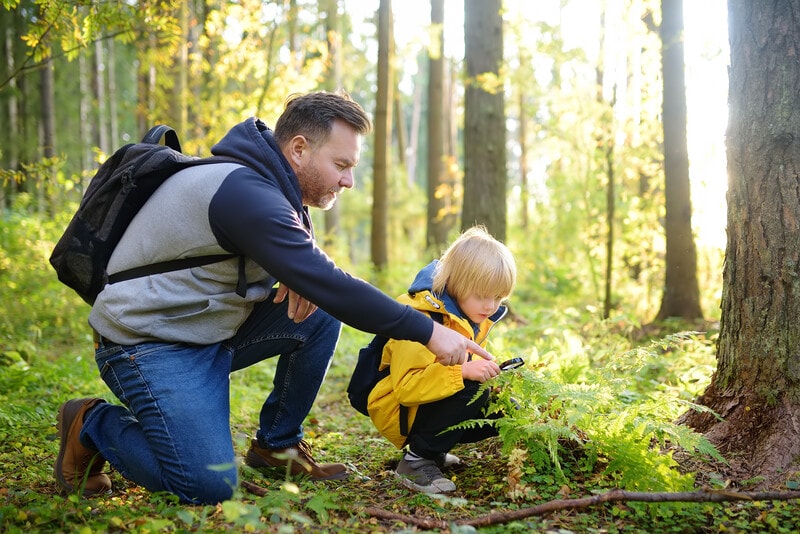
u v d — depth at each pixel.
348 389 3.08
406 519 2.36
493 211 8.80
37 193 11.19
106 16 4.44
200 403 2.47
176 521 2.23
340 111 2.63
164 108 11.04
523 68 8.22
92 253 2.55
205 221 2.45
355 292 2.42
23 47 12.46
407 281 12.30
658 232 8.58
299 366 2.96
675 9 6.76
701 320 6.78
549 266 12.27
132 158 2.56
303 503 2.54
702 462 2.92
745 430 2.96
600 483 2.69
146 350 2.52
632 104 8.04
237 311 2.64
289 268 2.38
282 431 3.00
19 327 6.93
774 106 2.91
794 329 2.89
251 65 9.74
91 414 2.61
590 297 10.20
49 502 2.43
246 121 2.66
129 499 2.60
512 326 7.95
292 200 2.58
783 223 2.91
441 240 13.47
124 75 23.94
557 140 8.66
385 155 12.46
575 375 3.51
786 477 2.70
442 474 2.94
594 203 9.62
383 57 12.27
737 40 3.04
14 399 4.18
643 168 8.49
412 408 2.84
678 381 4.25
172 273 2.52
